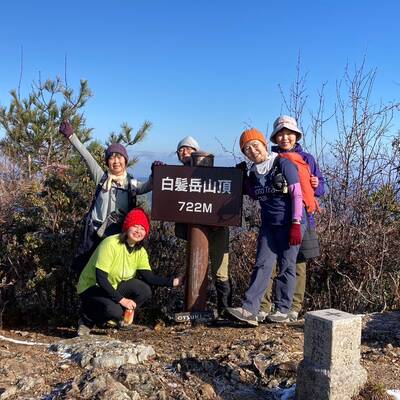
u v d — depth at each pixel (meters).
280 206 4.52
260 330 4.52
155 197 4.86
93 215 4.71
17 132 9.78
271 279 4.98
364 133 6.36
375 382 3.16
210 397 3.10
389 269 5.69
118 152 4.70
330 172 6.24
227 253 4.98
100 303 4.48
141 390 3.04
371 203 5.99
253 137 4.54
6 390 3.06
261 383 3.28
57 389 3.09
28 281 5.07
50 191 5.48
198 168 4.79
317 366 2.77
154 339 4.55
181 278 4.80
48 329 5.16
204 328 4.75
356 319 2.78
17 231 5.34
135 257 4.59
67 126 4.95
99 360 3.50
